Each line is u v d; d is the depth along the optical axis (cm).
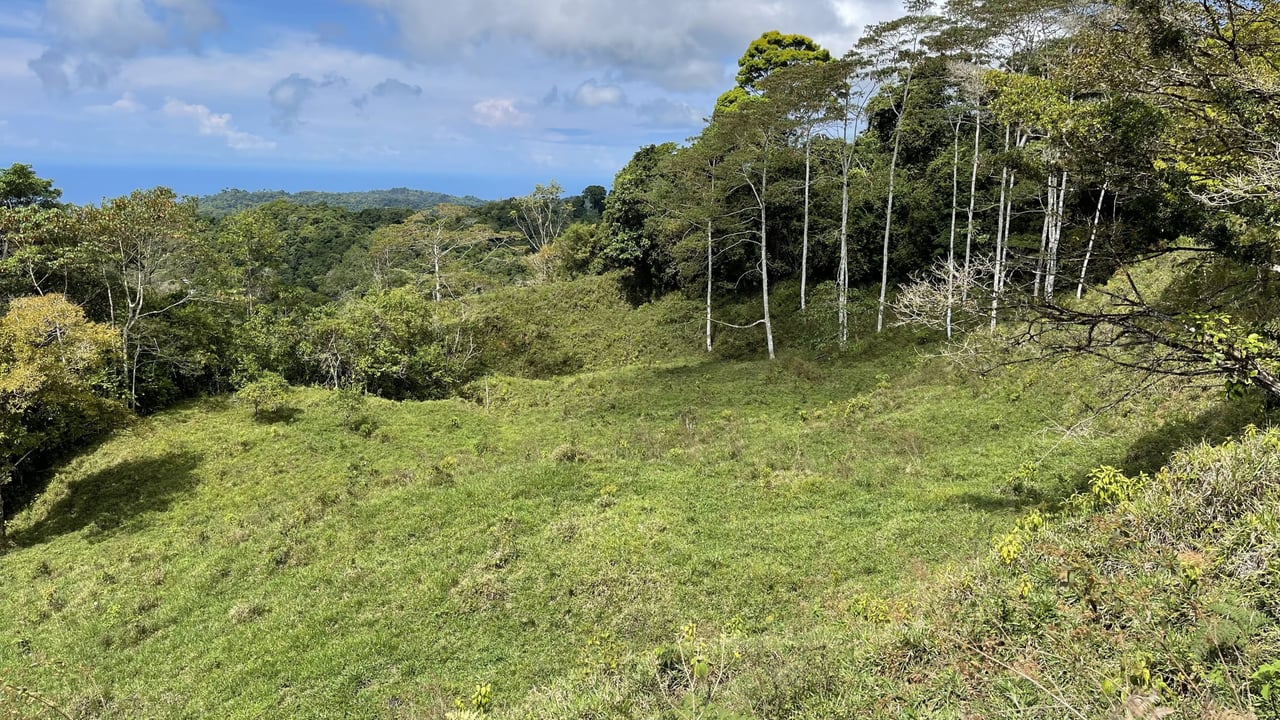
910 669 659
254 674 1173
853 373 2838
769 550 1383
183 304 3278
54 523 2055
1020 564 795
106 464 2366
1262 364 745
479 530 1609
